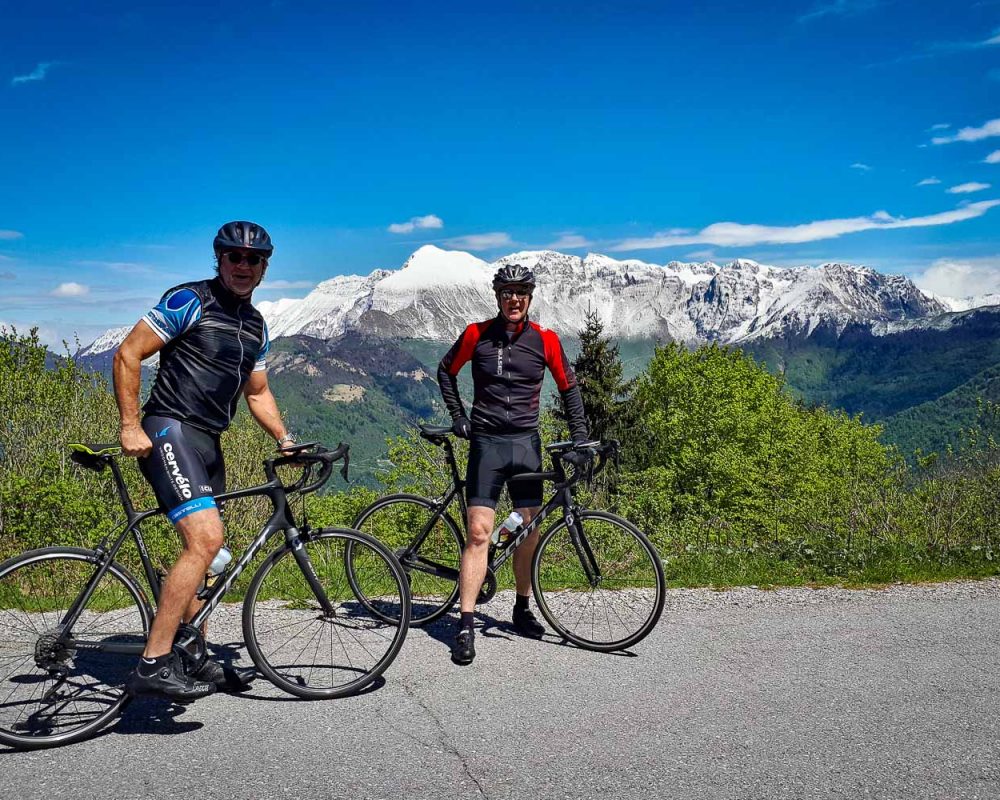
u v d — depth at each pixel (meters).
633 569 5.00
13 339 10.10
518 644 4.93
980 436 9.48
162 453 3.76
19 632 3.83
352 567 4.58
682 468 32.19
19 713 3.51
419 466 10.73
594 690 4.13
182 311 3.78
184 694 3.60
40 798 2.94
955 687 4.27
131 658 4.03
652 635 5.15
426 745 3.43
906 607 5.92
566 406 5.30
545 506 5.13
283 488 4.25
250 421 9.88
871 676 4.41
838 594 6.31
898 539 8.27
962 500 8.66
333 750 3.37
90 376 10.57
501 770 3.21
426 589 5.41
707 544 8.70
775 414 33.94
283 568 4.43
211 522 3.73
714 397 34.97
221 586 3.99
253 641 4.02
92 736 3.49
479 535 4.87
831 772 3.26
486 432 5.02
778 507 10.70
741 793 3.07
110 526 7.67
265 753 3.33
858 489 9.25
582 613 4.97
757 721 3.76
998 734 3.67
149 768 3.19
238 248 3.83
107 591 3.91
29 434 9.95
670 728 3.66
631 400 42.00
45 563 3.81
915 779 3.21
